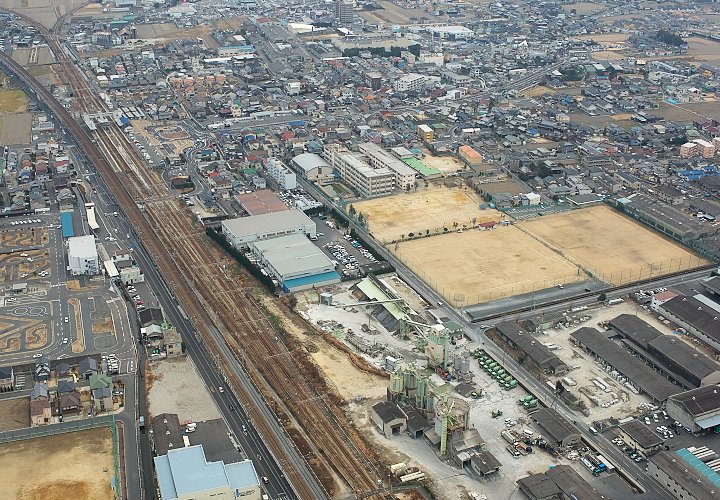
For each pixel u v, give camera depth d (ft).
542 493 486.79
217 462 488.44
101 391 577.02
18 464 513.45
